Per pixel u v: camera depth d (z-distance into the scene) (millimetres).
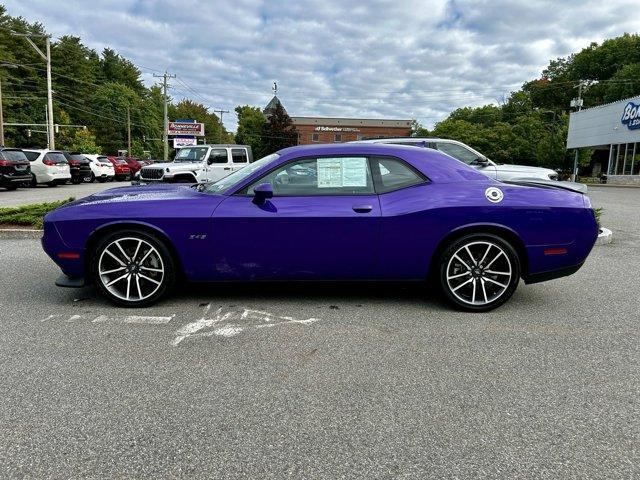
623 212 12734
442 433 2398
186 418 2518
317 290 4945
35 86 70000
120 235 4191
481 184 4289
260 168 4309
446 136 58031
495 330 3867
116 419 2502
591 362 3262
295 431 2404
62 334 3691
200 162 14828
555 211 4191
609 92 57219
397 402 2701
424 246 4176
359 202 4156
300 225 4102
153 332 3746
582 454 2234
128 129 80000
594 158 46094
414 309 4379
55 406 2627
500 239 4199
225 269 4211
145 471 2092
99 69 95500
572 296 4875
